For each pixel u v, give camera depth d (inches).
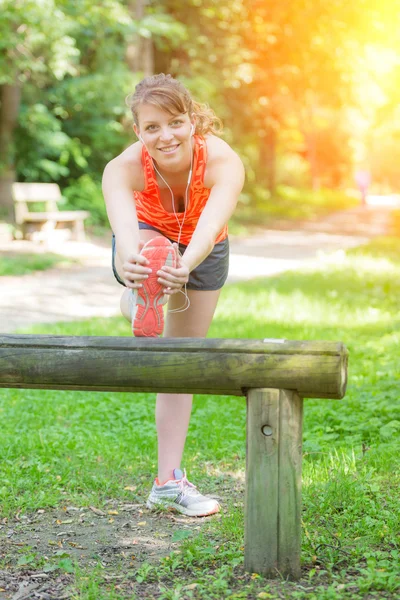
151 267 122.6
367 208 1696.6
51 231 727.7
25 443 196.9
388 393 235.6
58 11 639.8
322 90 1226.6
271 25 1032.8
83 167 913.5
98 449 195.6
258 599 109.7
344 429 206.8
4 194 772.0
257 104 1139.9
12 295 468.4
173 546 138.2
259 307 416.2
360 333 346.3
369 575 114.7
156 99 133.0
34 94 833.5
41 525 149.2
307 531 135.4
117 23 759.1
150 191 143.9
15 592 118.2
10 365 119.9
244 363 113.9
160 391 118.8
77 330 346.6
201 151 139.3
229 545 133.7
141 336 127.3
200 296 153.6
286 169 2048.5
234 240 874.8
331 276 549.0
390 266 605.3
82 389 120.6
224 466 187.3
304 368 111.6
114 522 151.1
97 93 817.5
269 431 115.6
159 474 159.2
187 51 960.9
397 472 171.2
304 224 1147.3
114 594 114.0
